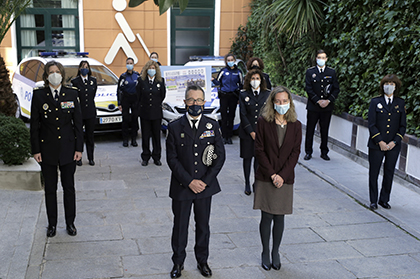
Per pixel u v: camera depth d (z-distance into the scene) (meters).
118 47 13.90
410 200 6.18
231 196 6.28
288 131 4.05
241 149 6.24
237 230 5.11
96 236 4.84
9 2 7.11
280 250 4.63
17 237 4.71
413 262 4.43
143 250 4.54
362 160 7.91
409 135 6.70
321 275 4.13
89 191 6.34
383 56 7.59
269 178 4.09
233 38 14.52
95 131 9.32
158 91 7.65
